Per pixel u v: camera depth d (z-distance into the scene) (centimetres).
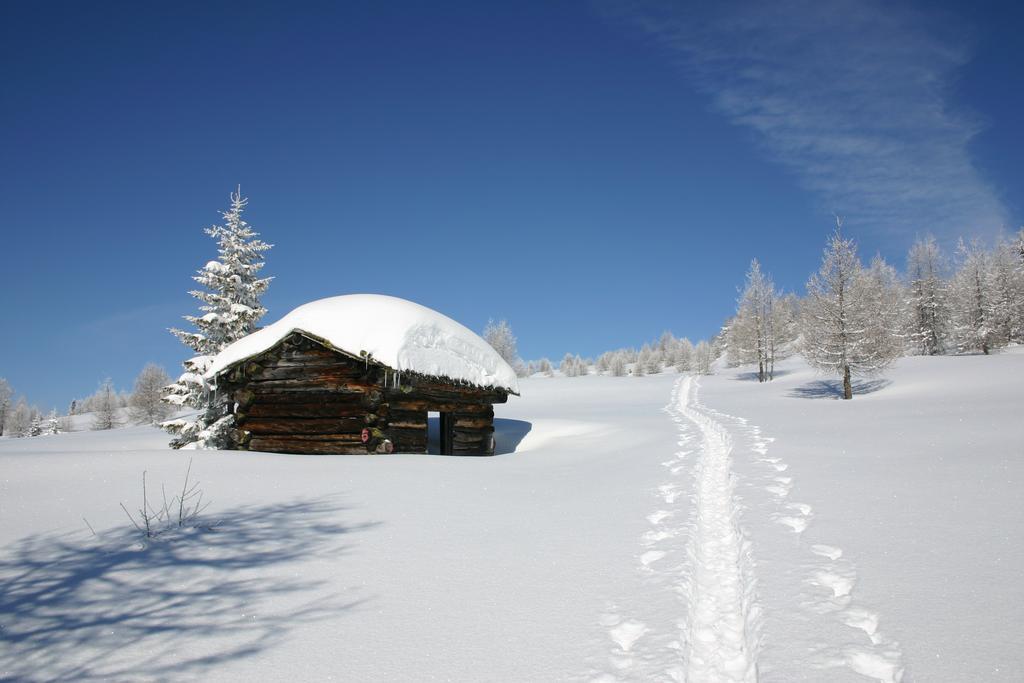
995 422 1491
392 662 386
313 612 463
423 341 1554
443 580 529
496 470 1111
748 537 620
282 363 1539
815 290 3359
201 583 517
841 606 445
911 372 3684
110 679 363
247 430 1542
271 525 689
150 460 1039
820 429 1628
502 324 6644
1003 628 396
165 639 417
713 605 506
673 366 10700
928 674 343
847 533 616
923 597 452
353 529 680
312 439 1477
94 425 6681
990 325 5303
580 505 805
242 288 2158
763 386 4403
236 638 420
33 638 415
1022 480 806
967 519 639
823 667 359
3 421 7250
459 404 1708
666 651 389
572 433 2188
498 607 471
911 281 5994
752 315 5066
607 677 361
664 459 1243
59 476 902
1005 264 5528
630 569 548
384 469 1055
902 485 818
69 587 504
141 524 674
